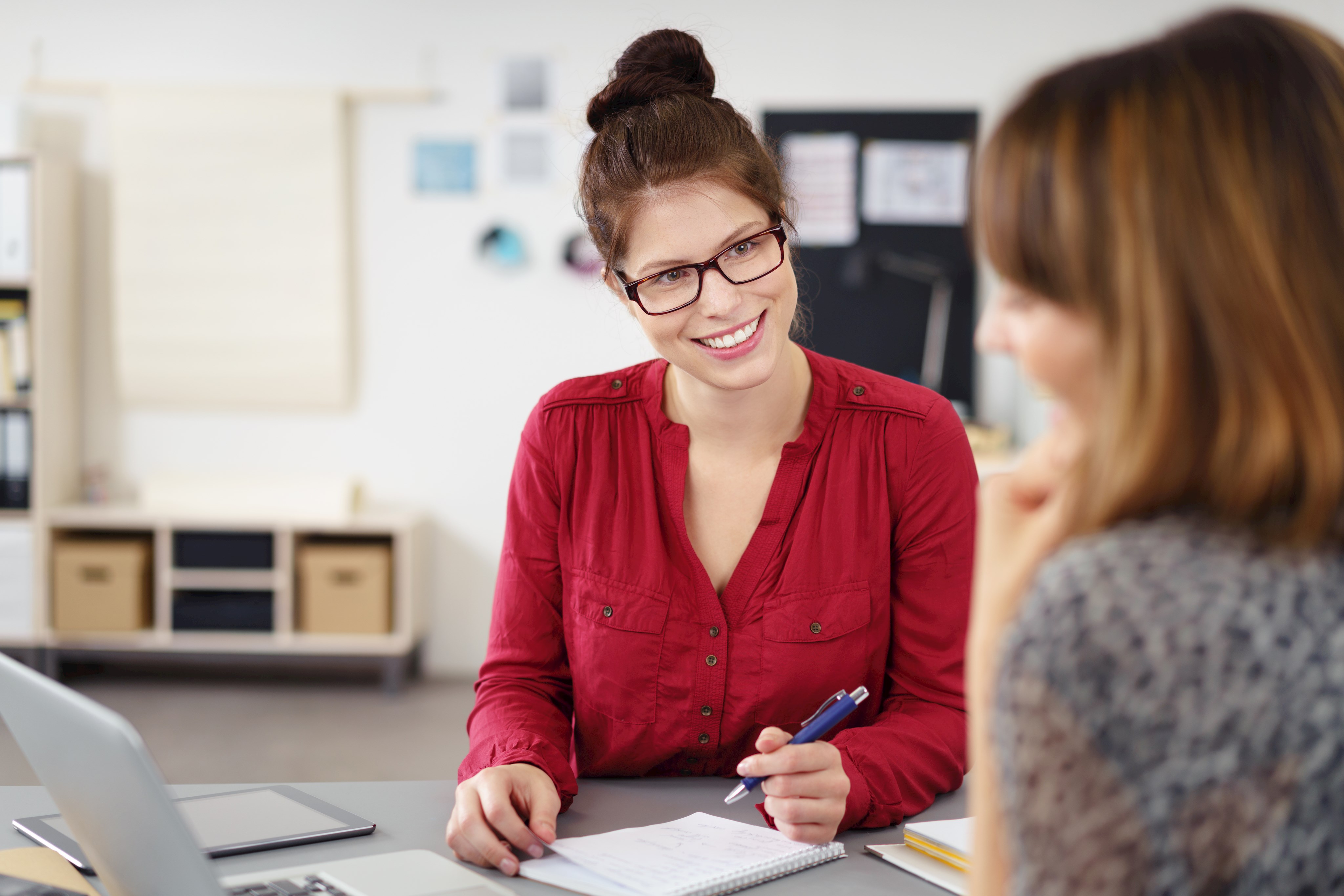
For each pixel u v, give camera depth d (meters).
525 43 4.46
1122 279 0.53
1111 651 0.50
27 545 4.23
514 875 1.01
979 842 0.60
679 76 1.22
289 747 3.62
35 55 4.46
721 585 1.31
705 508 1.32
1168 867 0.50
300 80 4.48
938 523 1.28
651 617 1.27
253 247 4.45
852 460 1.29
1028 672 0.51
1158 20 4.34
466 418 4.57
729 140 1.18
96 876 1.01
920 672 1.28
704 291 1.18
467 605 4.60
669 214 1.17
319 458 4.60
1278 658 0.49
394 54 4.48
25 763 3.37
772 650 1.26
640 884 0.96
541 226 4.51
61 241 4.37
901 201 4.46
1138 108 0.54
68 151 4.51
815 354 1.37
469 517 4.60
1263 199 0.52
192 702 4.13
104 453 4.58
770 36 4.44
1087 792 0.50
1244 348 0.51
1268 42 0.54
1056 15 4.38
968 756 1.23
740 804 1.20
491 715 1.26
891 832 1.13
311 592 4.22
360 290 4.55
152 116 4.41
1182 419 0.52
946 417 1.31
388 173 4.51
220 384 4.52
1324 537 0.51
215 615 4.21
